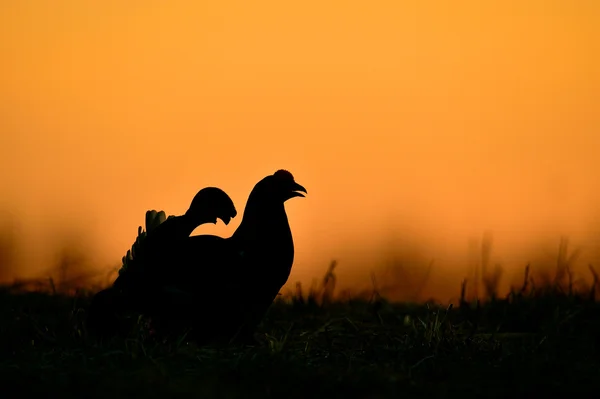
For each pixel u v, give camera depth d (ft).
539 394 29.71
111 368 31.55
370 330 41.96
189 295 37.45
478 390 30.01
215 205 39.29
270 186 39.47
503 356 34.45
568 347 38.37
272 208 39.40
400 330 41.88
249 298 38.19
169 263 37.86
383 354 35.53
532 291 48.39
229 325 38.01
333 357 34.76
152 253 38.32
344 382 29.94
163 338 37.06
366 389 29.55
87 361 32.71
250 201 39.58
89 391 28.71
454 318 46.60
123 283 38.24
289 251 39.45
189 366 32.35
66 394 28.48
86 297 48.42
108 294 38.19
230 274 37.73
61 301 47.78
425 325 37.40
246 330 38.37
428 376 31.81
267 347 35.14
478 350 35.60
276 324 44.47
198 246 38.27
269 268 38.52
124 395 28.27
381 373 31.30
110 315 37.60
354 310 48.65
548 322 43.19
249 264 38.06
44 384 29.63
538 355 33.91
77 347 35.88
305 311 48.55
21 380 29.99
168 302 37.47
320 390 29.25
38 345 36.78
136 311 37.63
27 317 40.68
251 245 38.52
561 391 29.99
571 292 48.29
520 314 45.16
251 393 28.94
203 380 30.27
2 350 35.60
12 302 47.55
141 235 39.22
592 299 48.29
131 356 33.06
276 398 28.55
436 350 34.94
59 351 34.96
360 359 34.45
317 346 38.04
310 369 31.99
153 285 37.65
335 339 39.88
